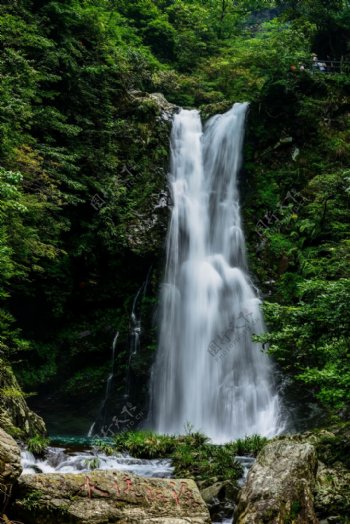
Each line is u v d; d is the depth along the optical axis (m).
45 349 18.34
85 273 19.00
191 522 5.57
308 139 21.84
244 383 17.17
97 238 18.81
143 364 18.30
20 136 14.28
